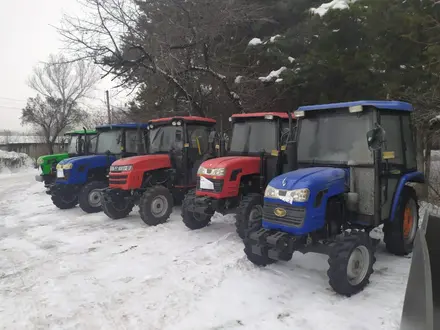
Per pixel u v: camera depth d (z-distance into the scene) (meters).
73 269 5.12
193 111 11.69
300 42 10.29
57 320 3.72
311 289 4.25
